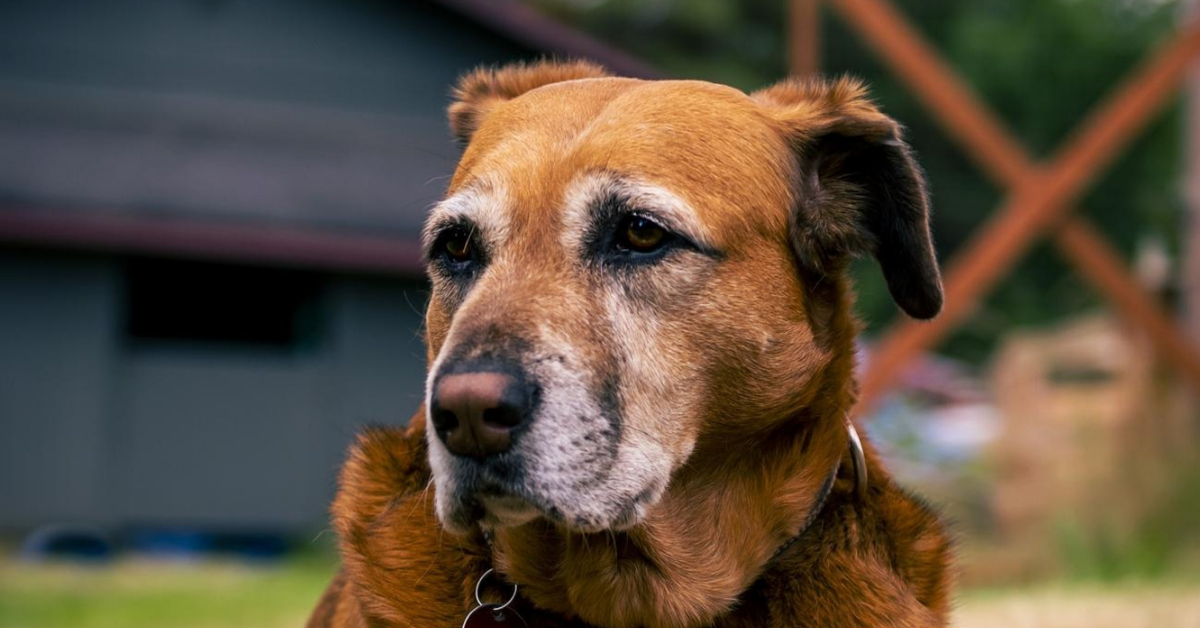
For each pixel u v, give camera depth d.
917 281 3.68
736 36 34.09
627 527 3.20
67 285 14.99
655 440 3.25
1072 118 33.62
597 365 3.17
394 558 3.46
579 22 33.19
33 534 14.78
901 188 3.65
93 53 16.30
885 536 3.51
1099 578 9.04
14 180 14.92
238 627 8.16
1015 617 6.94
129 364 15.23
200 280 17.53
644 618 3.42
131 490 15.16
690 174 3.35
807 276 3.58
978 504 11.94
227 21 16.53
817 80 3.94
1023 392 11.75
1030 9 34.22
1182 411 10.36
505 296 3.19
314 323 16.20
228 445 15.44
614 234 3.30
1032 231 9.70
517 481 3.05
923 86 9.82
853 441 3.54
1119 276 9.81
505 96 4.20
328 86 16.72
